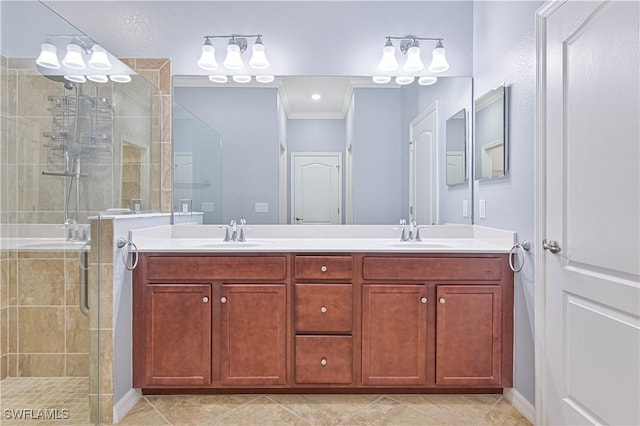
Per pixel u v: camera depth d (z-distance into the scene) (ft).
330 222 8.82
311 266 6.88
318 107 8.80
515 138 6.86
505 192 7.23
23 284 6.07
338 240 8.62
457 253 6.86
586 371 5.10
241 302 6.85
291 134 8.80
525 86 6.54
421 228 8.77
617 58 4.56
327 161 8.82
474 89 8.70
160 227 7.99
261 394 7.10
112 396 6.15
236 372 6.84
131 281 6.77
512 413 6.54
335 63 8.75
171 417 6.37
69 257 6.13
